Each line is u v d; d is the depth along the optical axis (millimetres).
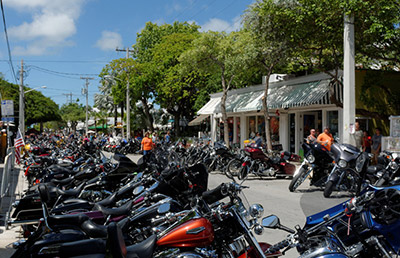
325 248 3066
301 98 17500
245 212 3562
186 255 3164
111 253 2342
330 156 8695
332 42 13805
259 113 22781
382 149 12367
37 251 3082
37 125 89250
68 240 3328
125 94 40031
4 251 5535
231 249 3576
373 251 3211
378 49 14195
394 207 3283
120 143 29859
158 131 48344
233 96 25984
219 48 20719
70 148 18172
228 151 13359
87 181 6980
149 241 3160
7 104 19141
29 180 10664
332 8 12688
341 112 16109
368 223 3338
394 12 12203
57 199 5914
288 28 14266
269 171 12867
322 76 17438
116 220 4371
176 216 3691
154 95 39906
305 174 9273
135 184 5578
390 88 16266
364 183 6359
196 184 4781
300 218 7121
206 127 38812
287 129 20172
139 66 37406
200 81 34062
